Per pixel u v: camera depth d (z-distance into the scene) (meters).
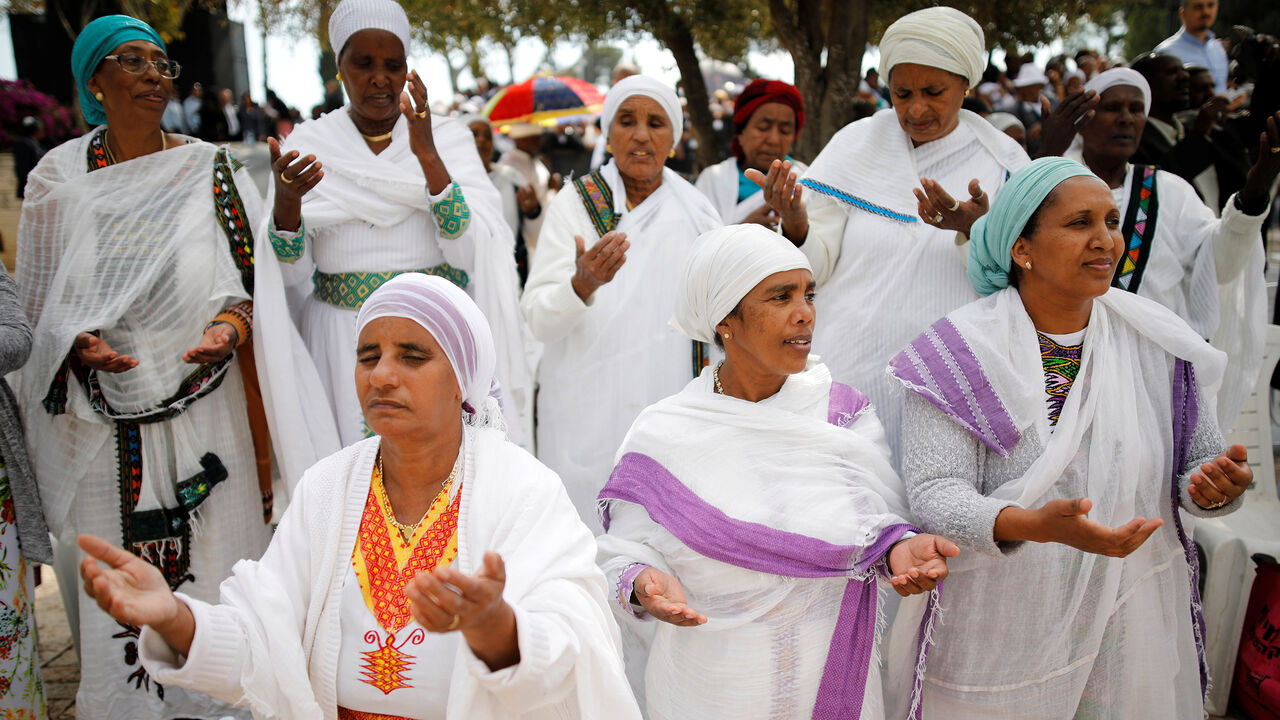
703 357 3.43
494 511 1.80
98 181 3.08
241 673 1.66
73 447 3.10
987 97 7.32
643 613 2.23
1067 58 8.53
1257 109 4.38
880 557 2.14
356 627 1.77
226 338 3.08
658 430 2.30
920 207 2.74
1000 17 4.89
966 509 2.11
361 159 3.33
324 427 3.23
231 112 14.30
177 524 3.13
